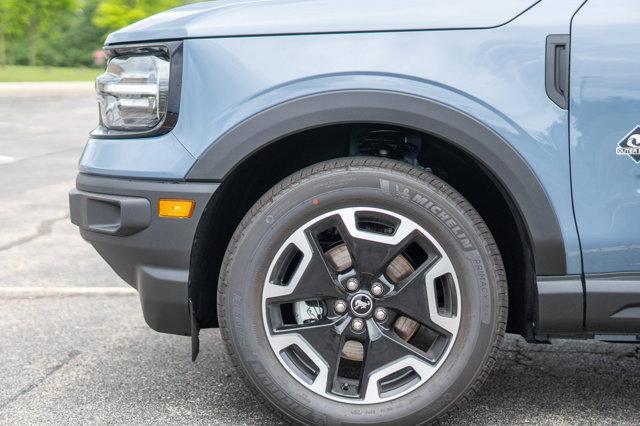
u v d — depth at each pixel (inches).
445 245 96.3
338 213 96.9
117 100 102.4
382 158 98.4
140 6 1489.9
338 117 94.9
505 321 98.4
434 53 95.1
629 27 94.2
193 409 112.9
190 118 97.8
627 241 94.6
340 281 98.3
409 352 98.4
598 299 95.0
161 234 97.9
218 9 102.8
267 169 109.0
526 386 121.5
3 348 140.7
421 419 98.4
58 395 118.4
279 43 97.3
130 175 98.8
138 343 142.9
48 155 449.1
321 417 98.4
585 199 94.3
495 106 94.0
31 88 1105.4
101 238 102.5
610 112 93.7
